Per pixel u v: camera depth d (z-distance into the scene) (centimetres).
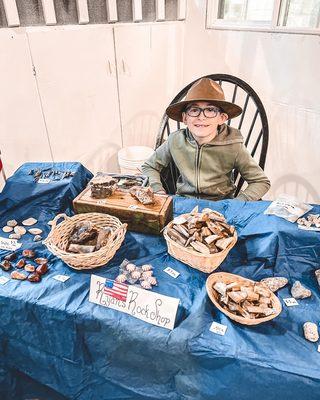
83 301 95
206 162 152
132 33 237
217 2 241
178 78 290
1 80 186
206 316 89
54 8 190
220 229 103
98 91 238
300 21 193
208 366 86
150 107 282
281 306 90
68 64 212
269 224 111
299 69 198
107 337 93
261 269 105
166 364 92
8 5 171
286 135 221
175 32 265
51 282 100
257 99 177
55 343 103
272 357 79
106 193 124
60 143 231
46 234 124
